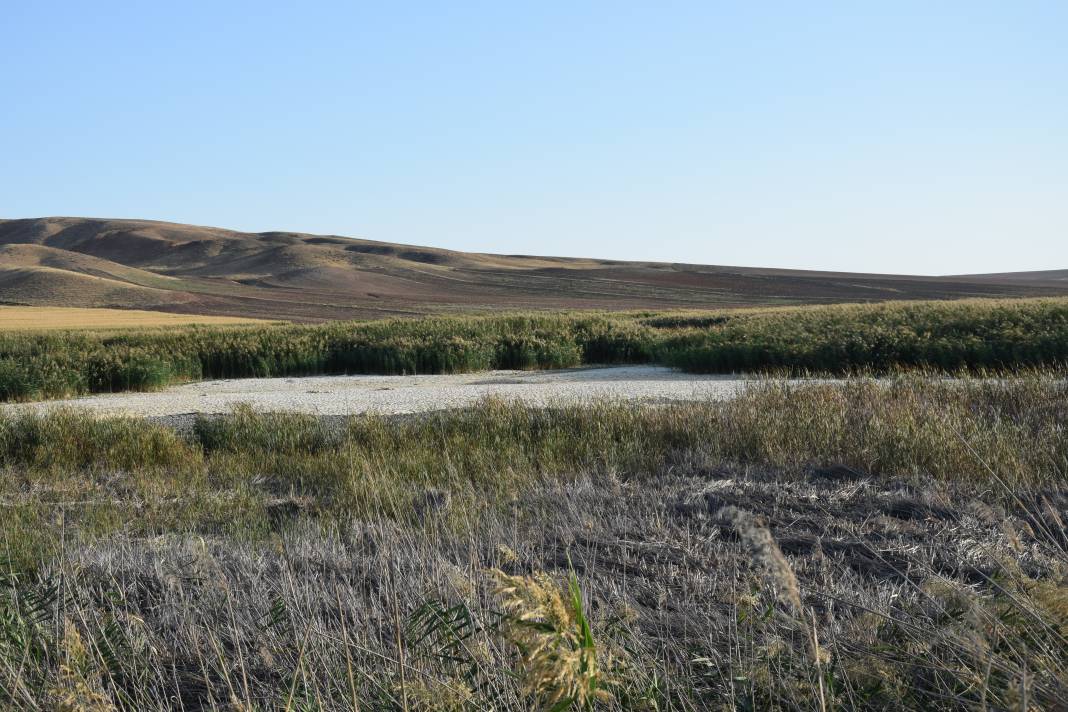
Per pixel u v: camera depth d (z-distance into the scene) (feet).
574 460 27.76
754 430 27.78
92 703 8.43
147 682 11.35
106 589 15.14
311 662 10.62
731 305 328.49
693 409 32.37
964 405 30.99
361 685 9.98
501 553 15.52
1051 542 15.33
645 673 9.52
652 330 101.35
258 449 34.40
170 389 72.74
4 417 38.52
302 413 41.16
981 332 73.92
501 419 34.12
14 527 21.02
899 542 16.22
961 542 15.88
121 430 36.78
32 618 12.51
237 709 9.53
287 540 18.53
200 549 14.99
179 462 33.09
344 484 25.55
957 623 9.29
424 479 26.53
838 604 12.30
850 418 28.63
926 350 66.44
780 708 8.80
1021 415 28.84
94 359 72.18
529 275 476.95
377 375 82.94
